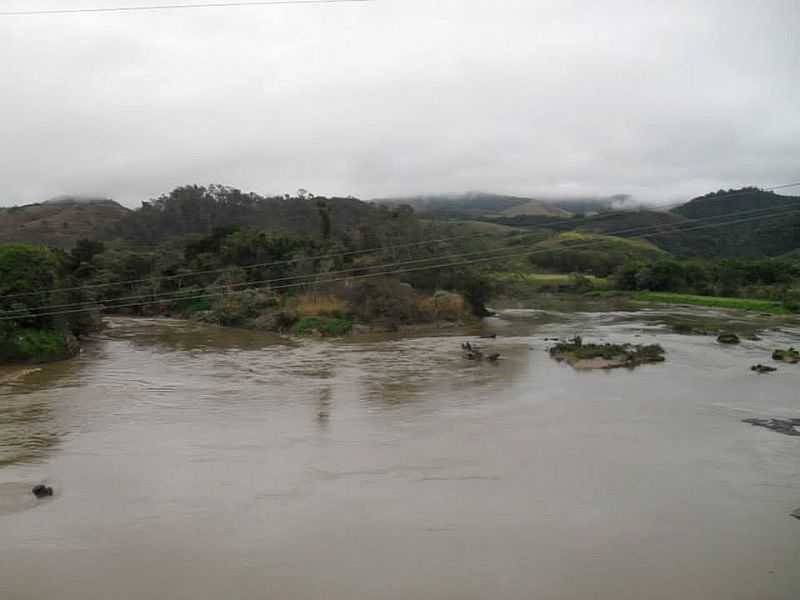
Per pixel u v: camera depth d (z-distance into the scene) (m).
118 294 78.25
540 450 23.97
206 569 15.52
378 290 61.03
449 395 32.91
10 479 21.12
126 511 18.66
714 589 14.80
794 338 53.88
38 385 36.00
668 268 96.81
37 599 14.23
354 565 15.72
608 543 16.86
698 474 21.62
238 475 21.47
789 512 18.77
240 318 64.25
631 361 41.56
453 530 17.52
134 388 35.00
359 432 26.30
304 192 144.75
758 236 137.38
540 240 117.31
